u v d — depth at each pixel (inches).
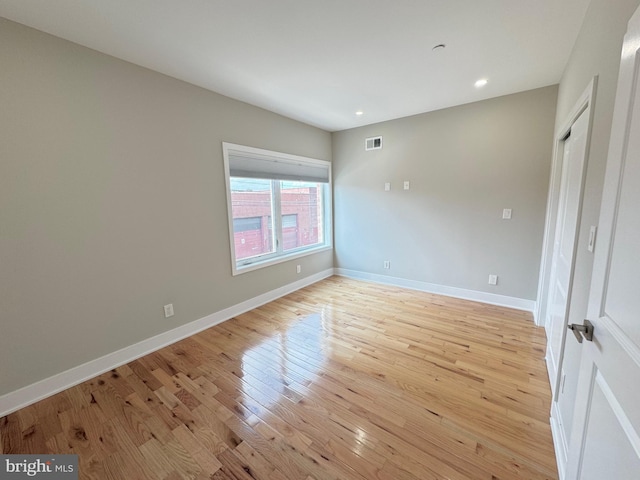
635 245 27.0
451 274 142.9
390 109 132.6
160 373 82.4
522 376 77.9
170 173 96.7
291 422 63.2
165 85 93.4
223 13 63.3
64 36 70.8
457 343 96.4
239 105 118.3
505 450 55.0
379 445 56.8
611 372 29.8
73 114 74.3
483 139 124.7
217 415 65.7
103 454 56.0
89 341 80.8
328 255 183.6
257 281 133.9
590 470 33.0
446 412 65.2
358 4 61.0
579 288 53.5
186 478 50.9
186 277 104.3
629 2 39.1
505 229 125.0
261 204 137.5
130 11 62.0
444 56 83.9
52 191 71.9
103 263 82.4
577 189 62.6
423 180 144.5
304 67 89.8
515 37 73.9
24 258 68.7
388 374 80.0
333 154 176.9
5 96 64.1
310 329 109.5
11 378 68.1
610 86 44.8
